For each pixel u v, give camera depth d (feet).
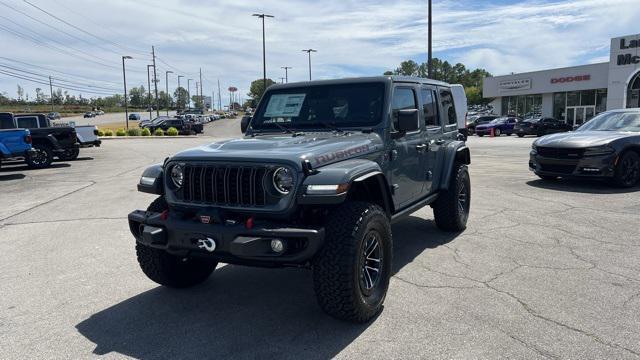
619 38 115.65
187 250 12.68
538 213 26.04
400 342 11.87
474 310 13.65
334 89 17.01
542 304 13.98
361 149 14.30
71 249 20.81
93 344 12.15
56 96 495.82
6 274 17.70
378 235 13.26
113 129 199.11
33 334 12.76
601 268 17.06
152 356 11.49
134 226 14.20
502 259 18.25
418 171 18.34
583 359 10.91
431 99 20.17
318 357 11.27
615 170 32.86
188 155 13.29
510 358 11.02
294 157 12.10
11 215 28.68
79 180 44.42
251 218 11.97
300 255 11.57
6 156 47.85
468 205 23.22
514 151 69.72
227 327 13.01
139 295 15.43
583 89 137.59
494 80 168.45
